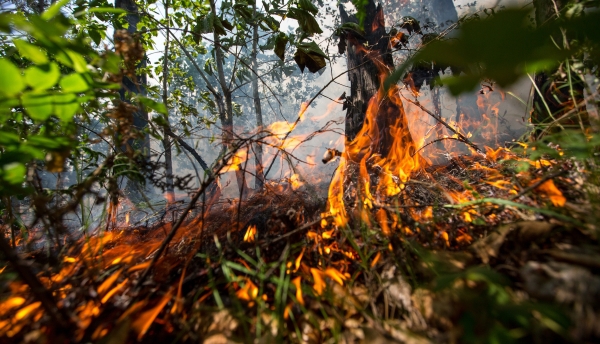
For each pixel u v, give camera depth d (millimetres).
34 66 829
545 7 1598
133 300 984
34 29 748
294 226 1333
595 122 1128
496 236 1021
